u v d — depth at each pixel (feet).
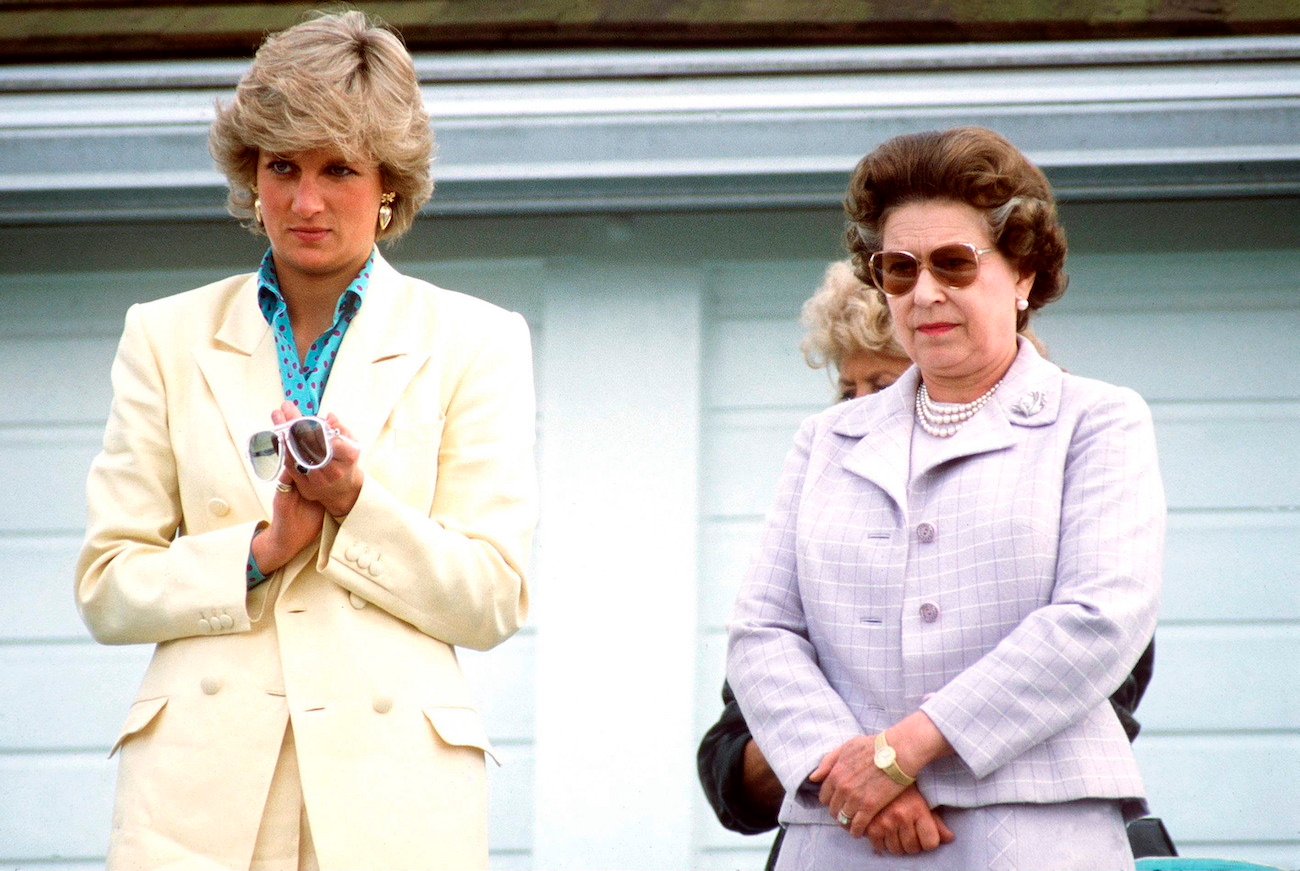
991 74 54.34
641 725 53.16
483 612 33.24
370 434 33.68
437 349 35.09
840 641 33.78
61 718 54.95
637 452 55.21
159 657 33.32
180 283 57.82
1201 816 51.70
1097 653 31.19
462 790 32.58
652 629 53.88
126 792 32.17
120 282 57.82
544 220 56.80
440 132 54.90
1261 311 54.90
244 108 33.58
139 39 56.80
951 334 34.12
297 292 35.17
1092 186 54.54
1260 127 53.26
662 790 52.60
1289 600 52.90
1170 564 53.36
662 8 56.49
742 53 55.06
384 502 32.35
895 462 34.55
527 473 35.09
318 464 31.53
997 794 31.35
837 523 34.68
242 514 33.27
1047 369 34.94
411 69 35.17
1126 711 36.55
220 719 32.04
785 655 34.06
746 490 54.85
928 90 54.19
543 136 54.70
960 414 34.81
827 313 42.78
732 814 38.29
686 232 56.49
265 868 31.71
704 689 53.42
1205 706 52.29
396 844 31.50
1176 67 53.93
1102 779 31.53
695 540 54.44
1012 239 34.45
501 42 55.77
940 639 32.58
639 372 55.72
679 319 56.03
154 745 32.22
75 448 57.00
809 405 55.21
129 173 55.26
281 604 32.63
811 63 54.54
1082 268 55.57
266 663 32.50
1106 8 55.42
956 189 34.35
